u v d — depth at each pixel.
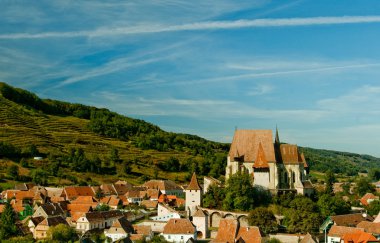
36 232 187.25
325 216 196.50
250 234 167.12
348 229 176.25
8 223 186.25
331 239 177.75
